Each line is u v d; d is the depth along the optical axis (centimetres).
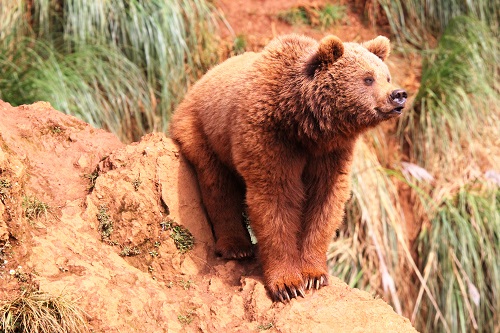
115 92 1655
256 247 1042
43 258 816
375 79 929
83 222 912
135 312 823
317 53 927
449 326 1614
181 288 927
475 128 1797
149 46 1717
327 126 924
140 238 943
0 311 752
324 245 966
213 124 1001
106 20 1711
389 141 1812
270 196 926
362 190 1650
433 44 2027
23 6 1703
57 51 1700
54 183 949
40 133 993
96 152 1016
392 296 1583
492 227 1662
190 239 988
